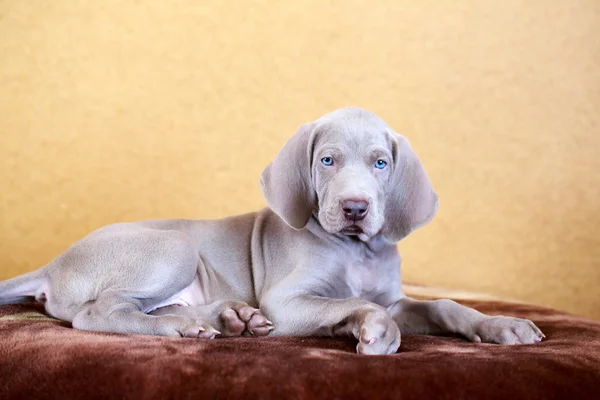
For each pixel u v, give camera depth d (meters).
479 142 5.11
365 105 5.22
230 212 5.25
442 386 1.80
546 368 1.94
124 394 1.81
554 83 5.06
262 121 5.25
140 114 5.26
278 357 1.96
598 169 5.03
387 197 2.67
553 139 5.06
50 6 5.29
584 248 5.03
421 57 5.16
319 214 2.55
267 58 5.25
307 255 2.68
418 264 5.12
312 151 2.67
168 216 5.25
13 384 1.89
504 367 1.91
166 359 1.92
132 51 5.28
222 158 5.26
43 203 5.25
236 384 1.80
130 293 2.56
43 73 5.29
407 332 2.79
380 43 5.20
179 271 2.64
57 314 2.69
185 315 2.59
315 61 5.24
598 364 2.04
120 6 5.28
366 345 2.12
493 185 5.10
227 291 2.87
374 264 2.77
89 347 2.03
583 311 5.02
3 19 5.27
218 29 5.26
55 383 1.86
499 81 5.10
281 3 5.25
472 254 5.10
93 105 5.26
